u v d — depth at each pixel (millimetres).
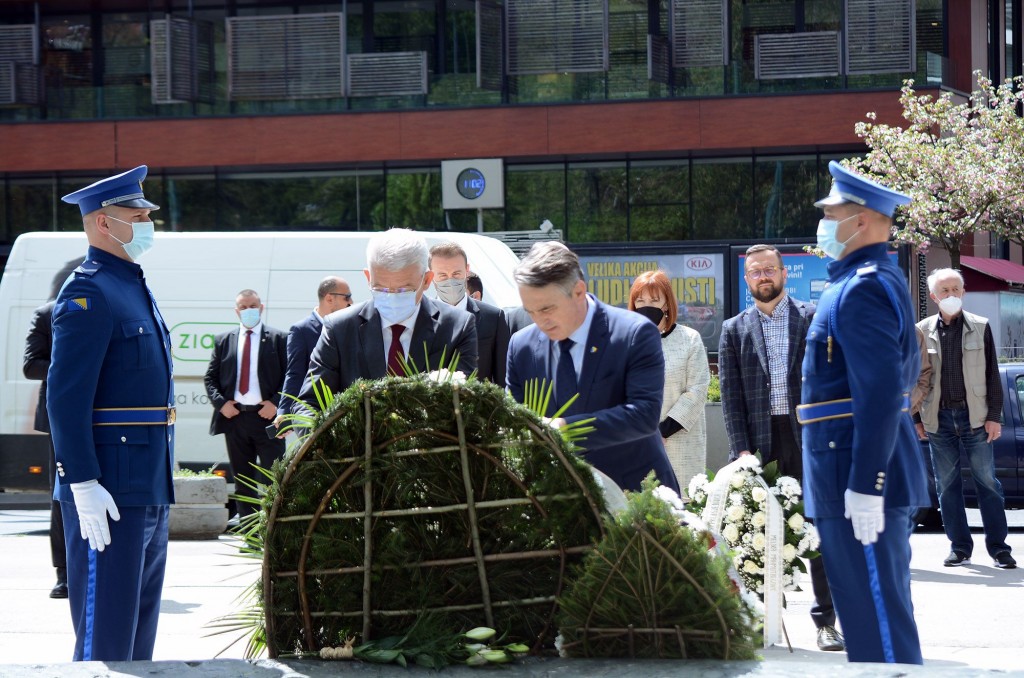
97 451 4492
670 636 3373
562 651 3432
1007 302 28094
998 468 12336
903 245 25844
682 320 22812
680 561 3361
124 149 27125
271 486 3531
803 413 4422
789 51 25797
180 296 12836
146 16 28031
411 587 3535
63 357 4418
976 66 28078
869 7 25531
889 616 4227
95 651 4430
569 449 3508
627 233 26672
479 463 3543
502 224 27047
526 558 3539
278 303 12688
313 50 26859
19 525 13953
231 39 26969
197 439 12820
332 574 3535
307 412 4320
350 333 5227
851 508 4176
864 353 4176
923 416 9484
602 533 3482
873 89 25406
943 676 3193
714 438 14227
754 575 5828
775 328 6898
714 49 25812
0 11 28266
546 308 4348
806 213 26234
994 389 9352
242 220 27594
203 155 26953
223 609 7680
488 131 26328
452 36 27375
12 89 27359
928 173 24938
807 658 5926
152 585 4727
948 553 10266
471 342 5316
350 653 3473
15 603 8008
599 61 26078
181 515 11523
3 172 27641
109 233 4621
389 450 3516
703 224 26516
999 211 25172
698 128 25844
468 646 3385
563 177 26844
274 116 26797
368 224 27297
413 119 26531
